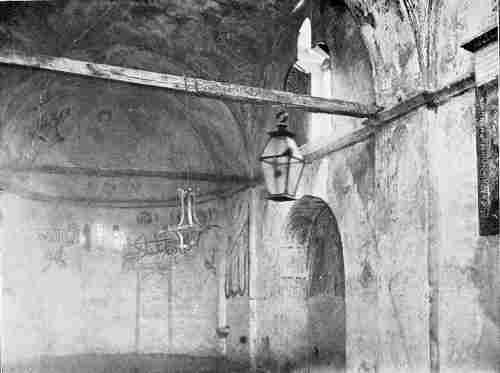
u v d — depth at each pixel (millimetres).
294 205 11727
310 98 8414
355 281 9469
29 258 15078
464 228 6996
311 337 12102
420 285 7523
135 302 16719
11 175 14312
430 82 7656
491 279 6547
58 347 15625
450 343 7059
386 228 8320
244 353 13766
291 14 11312
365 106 8562
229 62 12688
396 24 8203
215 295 15844
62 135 15930
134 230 16984
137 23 12289
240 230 14500
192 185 16531
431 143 7594
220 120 14547
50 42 11930
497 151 6445
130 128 16891
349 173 9844
